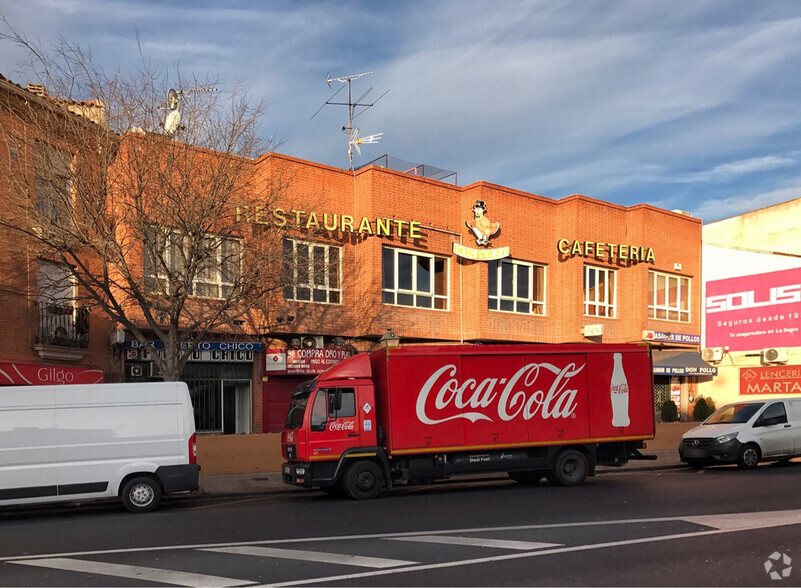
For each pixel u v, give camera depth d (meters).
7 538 9.70
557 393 14.86
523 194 24.23
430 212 22.36
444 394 14.05
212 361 19.23
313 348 20.00
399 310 21.22
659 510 10.86
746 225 28.64
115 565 7.72
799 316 26.16
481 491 14.35
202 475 16.97
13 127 15.27
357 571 7.24
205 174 15.24
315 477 13.27
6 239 15.55
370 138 24.53
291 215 18.00
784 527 9.28
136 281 15.55
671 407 26.69
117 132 14.70
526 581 6.77
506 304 23.56
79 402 12.20
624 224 26.62
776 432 18.31
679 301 28.36
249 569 7.41
